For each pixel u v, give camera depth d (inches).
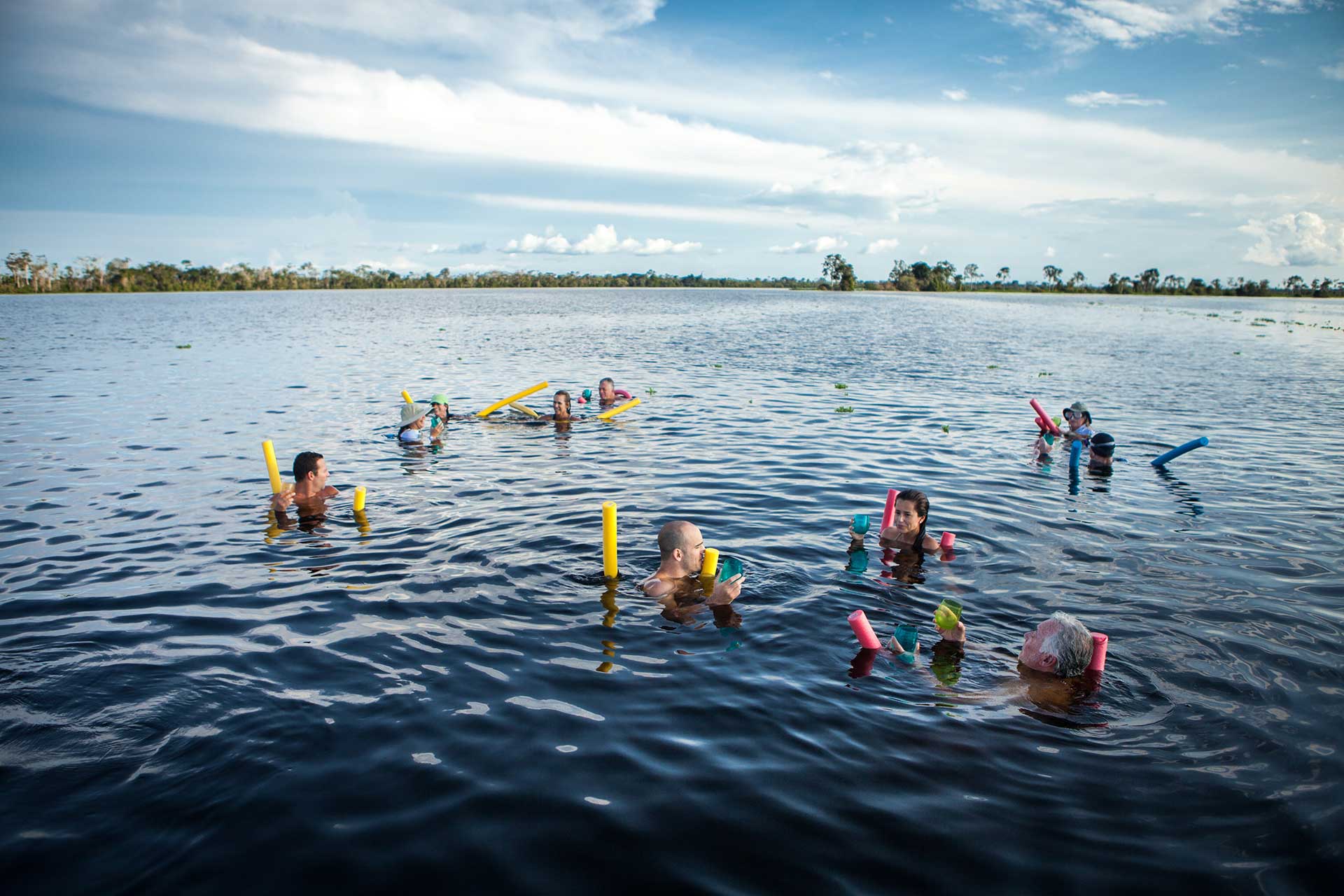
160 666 191.9
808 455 438.9
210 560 268.7
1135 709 175.5
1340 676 189.9
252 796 142.1
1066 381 818.8
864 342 1311.5
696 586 242.1
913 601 234.7
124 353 1028.5
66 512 325.7
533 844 130.6
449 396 680.4
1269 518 324.8
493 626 215.9
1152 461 432.5
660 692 181.5
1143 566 265.0
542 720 168.9
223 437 489.1
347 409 600.1
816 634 212.4
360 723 167.2
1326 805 141.0
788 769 152.2
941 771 152.3
